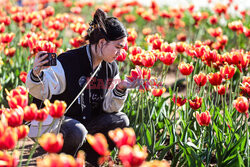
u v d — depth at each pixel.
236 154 5.94
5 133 3.92
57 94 6.07
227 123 7.18
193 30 19.75
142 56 6.69
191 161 5.95
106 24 5.91
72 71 6.04
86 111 6.29
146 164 3.61
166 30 20.19
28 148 7.73
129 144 3.82
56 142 3.91
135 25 21.97
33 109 4.51
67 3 17.61
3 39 9.63
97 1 25.88
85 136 6.08
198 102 6.53
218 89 7.04
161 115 7.95
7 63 10.82
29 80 5.69
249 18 20.16
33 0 18.52
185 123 7.28
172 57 6.93
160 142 7.07
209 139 6.60
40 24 11.59
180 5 17.20
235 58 6.89
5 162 3.72
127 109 7.83
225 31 17.12
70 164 3.47
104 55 6.02
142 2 25.41
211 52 7.32
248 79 6.50
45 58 5.62
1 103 9.54
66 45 13.80
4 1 18.58
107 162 6.79
